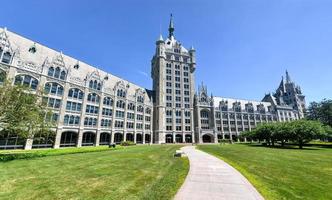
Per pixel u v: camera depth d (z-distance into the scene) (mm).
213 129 101438
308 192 9602
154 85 105750
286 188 10250
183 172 14164
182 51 110562
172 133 92062
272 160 21328
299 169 15836
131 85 82438
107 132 63031
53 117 47500
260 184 10891
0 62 40188
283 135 53094
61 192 9750
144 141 79938
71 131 51469
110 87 68875
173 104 96625
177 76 103625
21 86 24469
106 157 23609
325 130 53344
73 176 13109
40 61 49656
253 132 73062
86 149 33719
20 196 9195
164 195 9102
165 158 22516
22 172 14391
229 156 24844
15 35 47438
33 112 24281
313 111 74000
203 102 106938
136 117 77375
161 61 100125
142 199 8648
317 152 33812
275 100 138750
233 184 10922
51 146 46375
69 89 52812
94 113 59406
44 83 46969
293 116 129875
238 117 114375
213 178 12305
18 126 23500
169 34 121250
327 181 11836
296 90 147375
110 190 10008
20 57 45375
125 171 14734
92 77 60750
